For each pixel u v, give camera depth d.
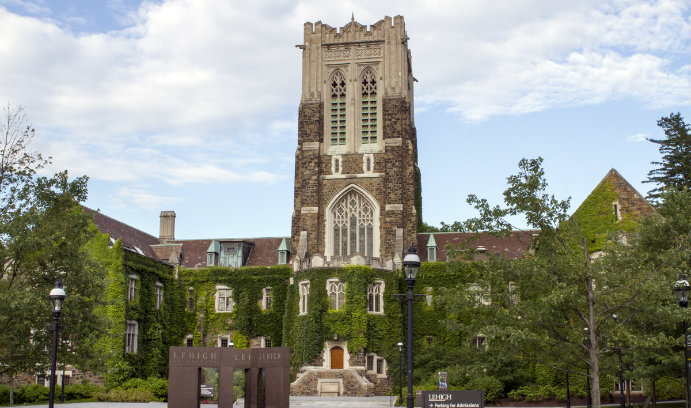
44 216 43.22
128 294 66.69
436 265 75.06
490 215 39.78
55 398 57.53
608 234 42.28
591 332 37.16
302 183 80.38
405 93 81.94
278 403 40.81
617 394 63.84
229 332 78.25
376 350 70.44
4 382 63.03
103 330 45.88
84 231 45.06
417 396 56.81
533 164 39.28
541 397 62.34
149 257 71.75
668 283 37.25
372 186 79.44
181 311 79.06
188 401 38.81
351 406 57.44
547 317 38.09
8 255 41.91
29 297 40.03
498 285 39.00
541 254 39.38
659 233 43.09
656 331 41.59
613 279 37.22
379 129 81.25
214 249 83.06
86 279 44.44
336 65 83.62
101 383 63.06
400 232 77.31
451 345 72.94
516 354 40.16
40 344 43.50
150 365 69.62
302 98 83.06
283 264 80.25
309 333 70.00
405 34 84.94
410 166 80.00
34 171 44.78
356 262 71.31
